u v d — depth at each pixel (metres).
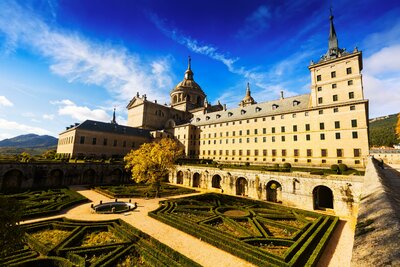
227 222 27.42
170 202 36.31
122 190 45.88
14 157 55.28
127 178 62.91
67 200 35.25
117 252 18.45
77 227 23.72
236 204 38.56
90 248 18.86
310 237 21.66
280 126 64.00
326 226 26.95
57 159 64.44
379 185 11.52
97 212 29.97
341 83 54.38
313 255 18.30
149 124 97.94
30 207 30.05
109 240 21.45
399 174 27.11
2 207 12.16
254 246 19.47
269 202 40.62
